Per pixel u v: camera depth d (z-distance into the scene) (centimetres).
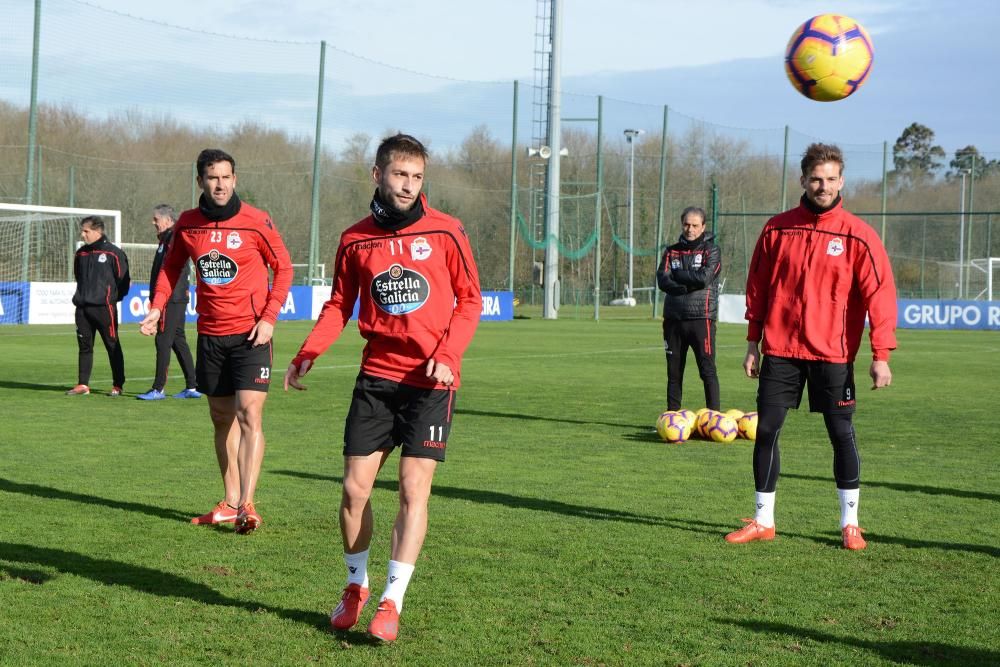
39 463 793
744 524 614
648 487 730
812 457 872
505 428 1042
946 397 1378
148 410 1124
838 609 451
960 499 697
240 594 464
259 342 582
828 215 579
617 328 3275
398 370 422
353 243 427
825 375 571
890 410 1228
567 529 595
